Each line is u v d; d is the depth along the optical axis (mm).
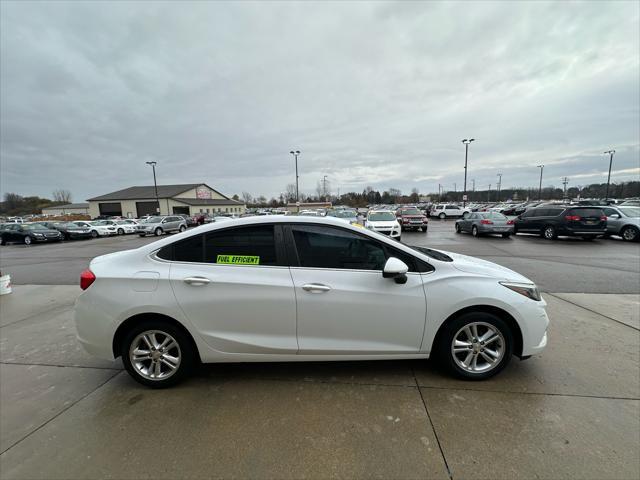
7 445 2168
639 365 3031
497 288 2762
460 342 2803
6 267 10438
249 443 2145
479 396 2594
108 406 2580
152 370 2822
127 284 2725
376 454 2027
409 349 2785
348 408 2479
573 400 2521
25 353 3586
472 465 1929
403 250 2826
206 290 2695
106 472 1933
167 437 2215
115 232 28344
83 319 2768
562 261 8852
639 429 2191
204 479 1877
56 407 2580
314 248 2807
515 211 34094
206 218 37688
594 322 4113
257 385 2820
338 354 2762
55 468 1968
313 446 2105
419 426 2268
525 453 2004
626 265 8195
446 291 2727
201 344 2738
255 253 2793
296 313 2705
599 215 13445
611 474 1838
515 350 2869
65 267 10070
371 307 2703
